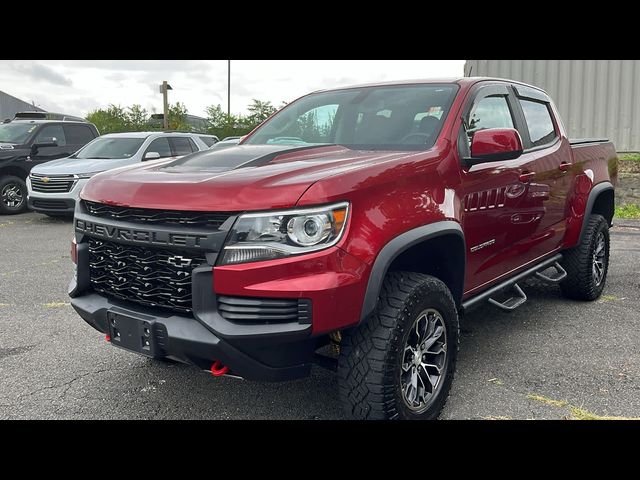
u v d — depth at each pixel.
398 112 3.79
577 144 5.26
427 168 3.16
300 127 4.14
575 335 4.64
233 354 2.61
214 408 3.44
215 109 23.39
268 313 2.60
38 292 6.07
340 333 2.90
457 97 3.73
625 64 12.95
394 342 2.80
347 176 2.73
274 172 2.81
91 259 3.25
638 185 11.98
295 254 2.58
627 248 8.13
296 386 3.74
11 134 12.91
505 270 4.12
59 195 10.69
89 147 12.05
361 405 2.84
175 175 2.99
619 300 5.62
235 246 2.61
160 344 2.83
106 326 3.10
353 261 2.64
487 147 3.29
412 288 2.90
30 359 4.21
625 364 4.03
